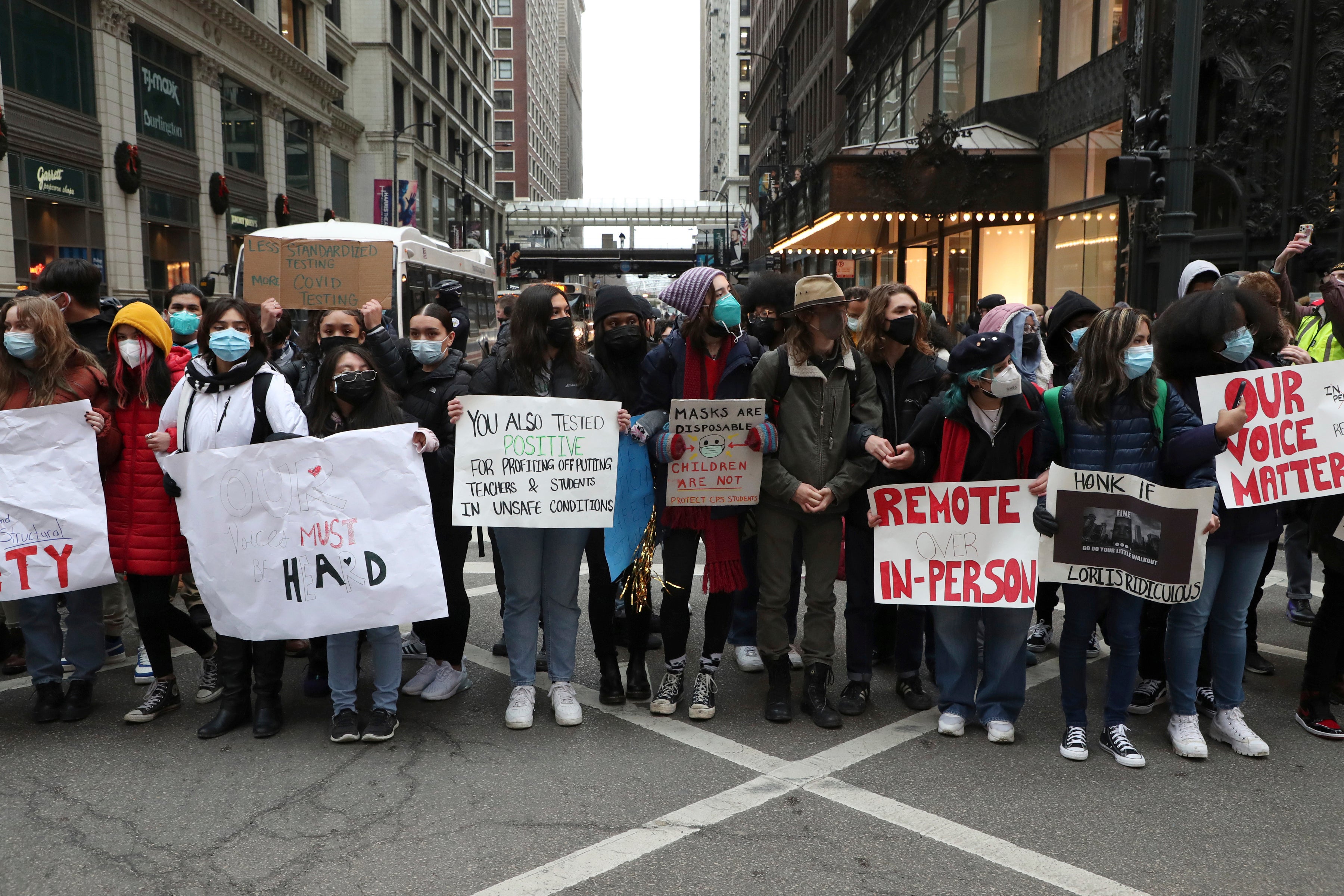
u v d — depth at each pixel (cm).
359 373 444
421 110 5622
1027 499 427
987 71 2248
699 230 9519
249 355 451
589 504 454
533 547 462
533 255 5662
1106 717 424
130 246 2555
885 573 445
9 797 376
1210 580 414
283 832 347
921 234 2688
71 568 448
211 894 306
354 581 428
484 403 450
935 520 438
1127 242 1648
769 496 459
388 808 366
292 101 3716
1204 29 1437
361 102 4806
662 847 336
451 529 493
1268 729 450
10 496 443
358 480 432
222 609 433
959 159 1995
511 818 358
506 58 12494
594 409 455
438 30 5925
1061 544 413
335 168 4409
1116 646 415
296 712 477
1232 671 427
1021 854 331
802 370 446
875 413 457
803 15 4853
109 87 2450
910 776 397
